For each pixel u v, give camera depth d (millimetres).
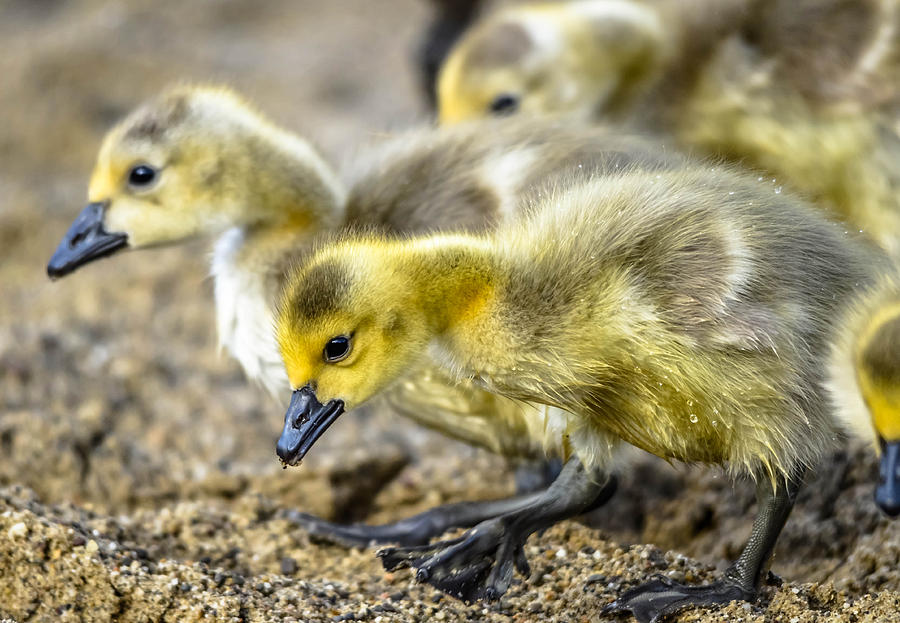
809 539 10336
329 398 9062
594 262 8578
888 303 8141
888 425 7785
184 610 8727
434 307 8992
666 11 16359
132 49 25266
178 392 14320
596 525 11352
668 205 8820
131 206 11359
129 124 11438
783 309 8461
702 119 14078
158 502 12242
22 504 9750
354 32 27359
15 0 28391
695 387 8453
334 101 24000
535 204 9477
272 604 8969
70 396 13711
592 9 16359
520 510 9266
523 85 15602
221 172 11164
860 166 13062
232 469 12750
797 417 8562
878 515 10141
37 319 16047
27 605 8836
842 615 8344
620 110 16125
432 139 11422
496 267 8828
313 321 8859
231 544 10609
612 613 8805
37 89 23094
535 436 10484
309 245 10656
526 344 8633
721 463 8953
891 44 12898
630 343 8422
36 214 19016
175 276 17062
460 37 18719
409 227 10625
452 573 9000
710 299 8367
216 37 26891
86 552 9023
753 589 8875
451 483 12336
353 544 10727
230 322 11172
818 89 13164
